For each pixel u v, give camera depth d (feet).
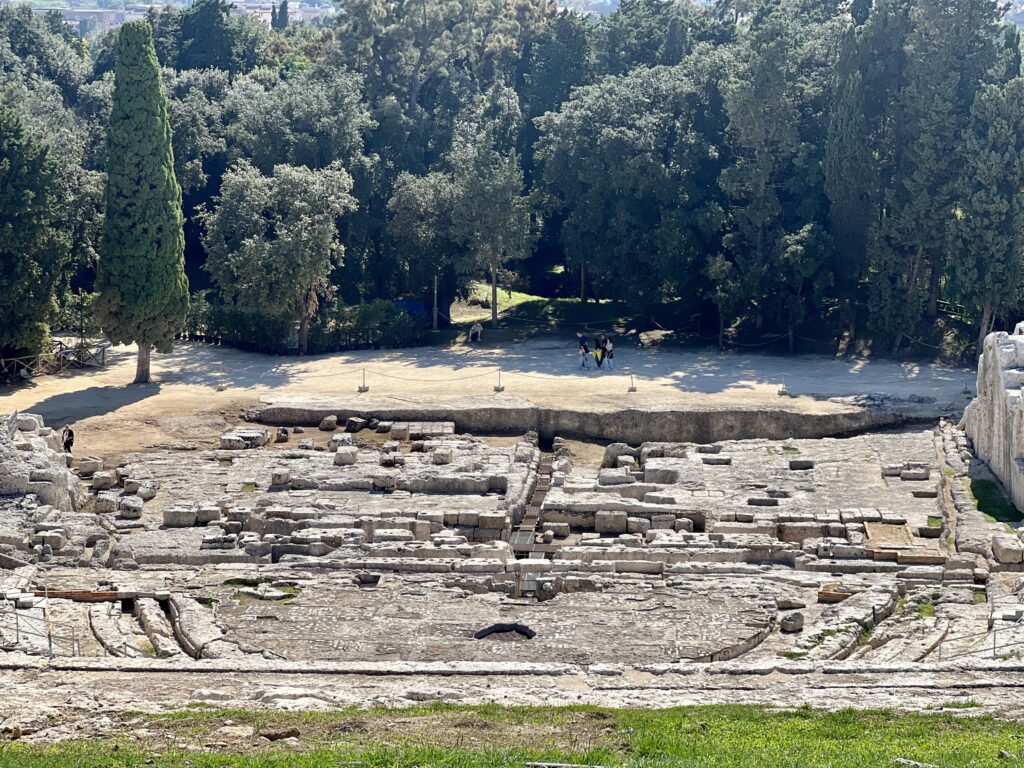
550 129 324.19
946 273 287.89
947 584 166.20
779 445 224.94
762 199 295.69
